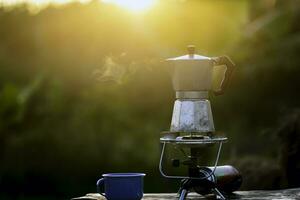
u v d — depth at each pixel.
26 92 11.84
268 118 9.50
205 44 10.51
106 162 11.34
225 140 3.44
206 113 3.47
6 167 11.66
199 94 3.48
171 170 9.62
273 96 9.66
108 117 11.16
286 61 9.66
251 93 9.66
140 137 11.02
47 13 11.76
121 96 10.73
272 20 10.10
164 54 10.02
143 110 10.67
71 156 11.49
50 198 11.41
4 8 12.70
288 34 10.12
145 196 3.90
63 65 11.45
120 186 3.47
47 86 11.71
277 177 5.54
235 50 9.94
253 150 6.50
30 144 11.59
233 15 10.85
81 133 11.38
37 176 11.63
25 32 12.52
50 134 11.51
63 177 11.55
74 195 11.37
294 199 3.67
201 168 3.60
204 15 10.58
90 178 11.45
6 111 11.83
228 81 3.54
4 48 12.79
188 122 3.45
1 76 12.73
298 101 9.41
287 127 5.76
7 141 11.73
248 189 5.55
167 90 10.15
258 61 9.80
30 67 12.65
